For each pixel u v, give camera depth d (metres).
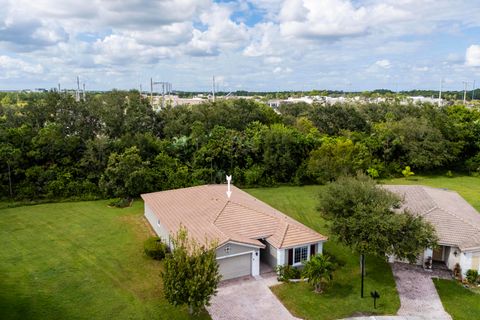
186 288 17.92
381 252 21.52
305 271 22.33
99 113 49.41
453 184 51.50
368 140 56.53
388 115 76.44
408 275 24.59
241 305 20.69
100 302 20.59
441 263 26.47
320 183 50.50
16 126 45.53
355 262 26.47
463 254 24.00
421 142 56.12
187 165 47.91
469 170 57.97
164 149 48.25
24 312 19.41
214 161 48.72
